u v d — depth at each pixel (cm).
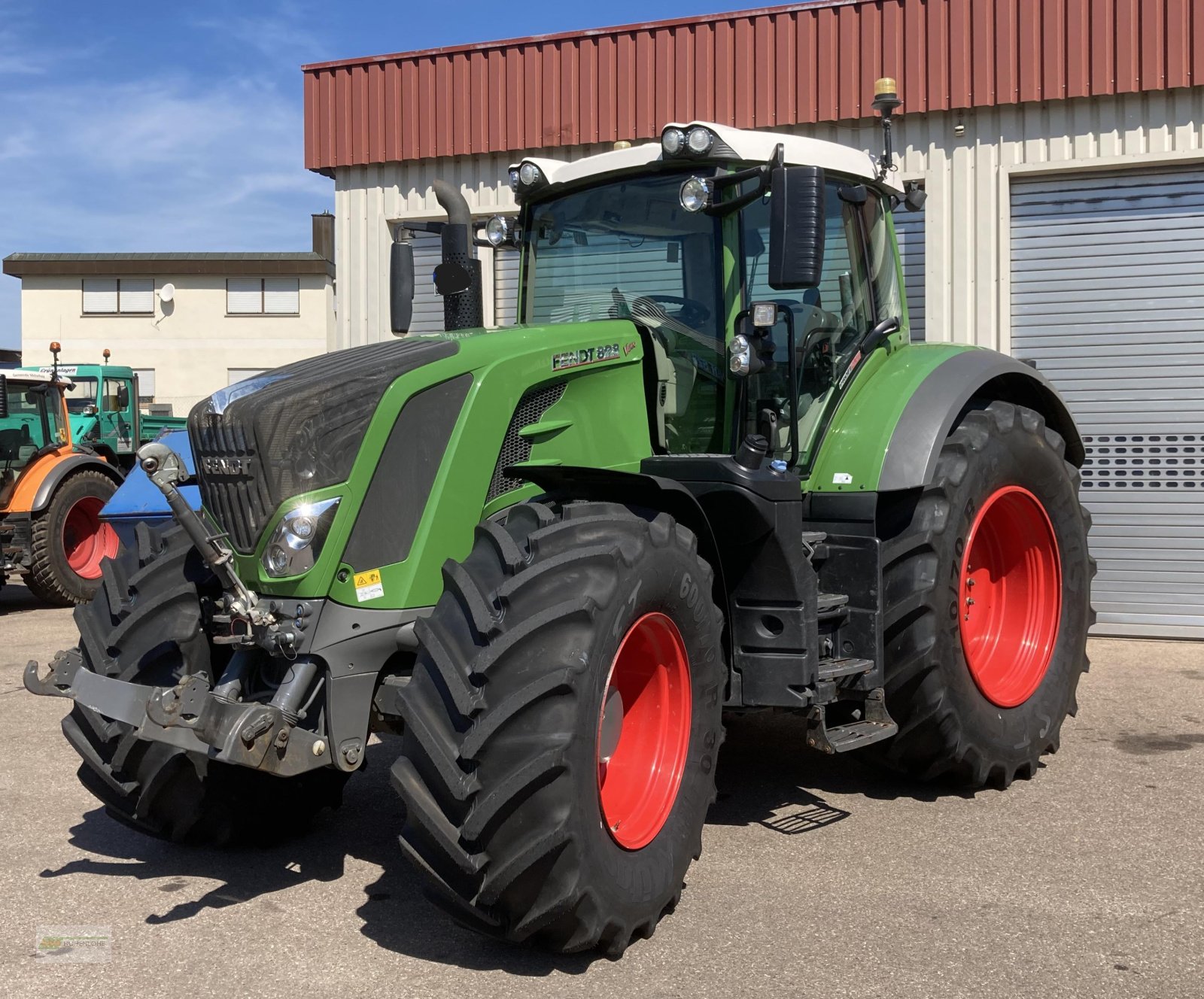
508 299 857
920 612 407
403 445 323
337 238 931
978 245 780
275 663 328
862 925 314
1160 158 736
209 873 359
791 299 415
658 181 404
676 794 324
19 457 972
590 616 288
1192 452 749
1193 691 604
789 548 357
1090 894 334
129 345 3152
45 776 464
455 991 278
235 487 316
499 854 277
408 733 286
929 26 774
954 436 437
